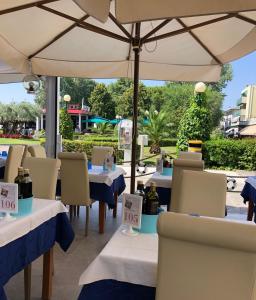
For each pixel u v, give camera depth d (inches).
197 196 88.4
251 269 42.5
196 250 44.3
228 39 133.2
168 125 464.1
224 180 88.2
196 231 43.2
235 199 220.2
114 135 493.7
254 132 412.5
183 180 89.6
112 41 148.4
